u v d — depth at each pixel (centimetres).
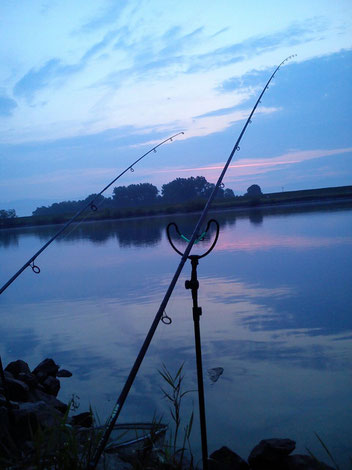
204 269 1127
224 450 303
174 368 491
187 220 3559
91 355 562
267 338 556
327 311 647
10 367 489
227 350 527
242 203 5953
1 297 1041
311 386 415
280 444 295
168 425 365
